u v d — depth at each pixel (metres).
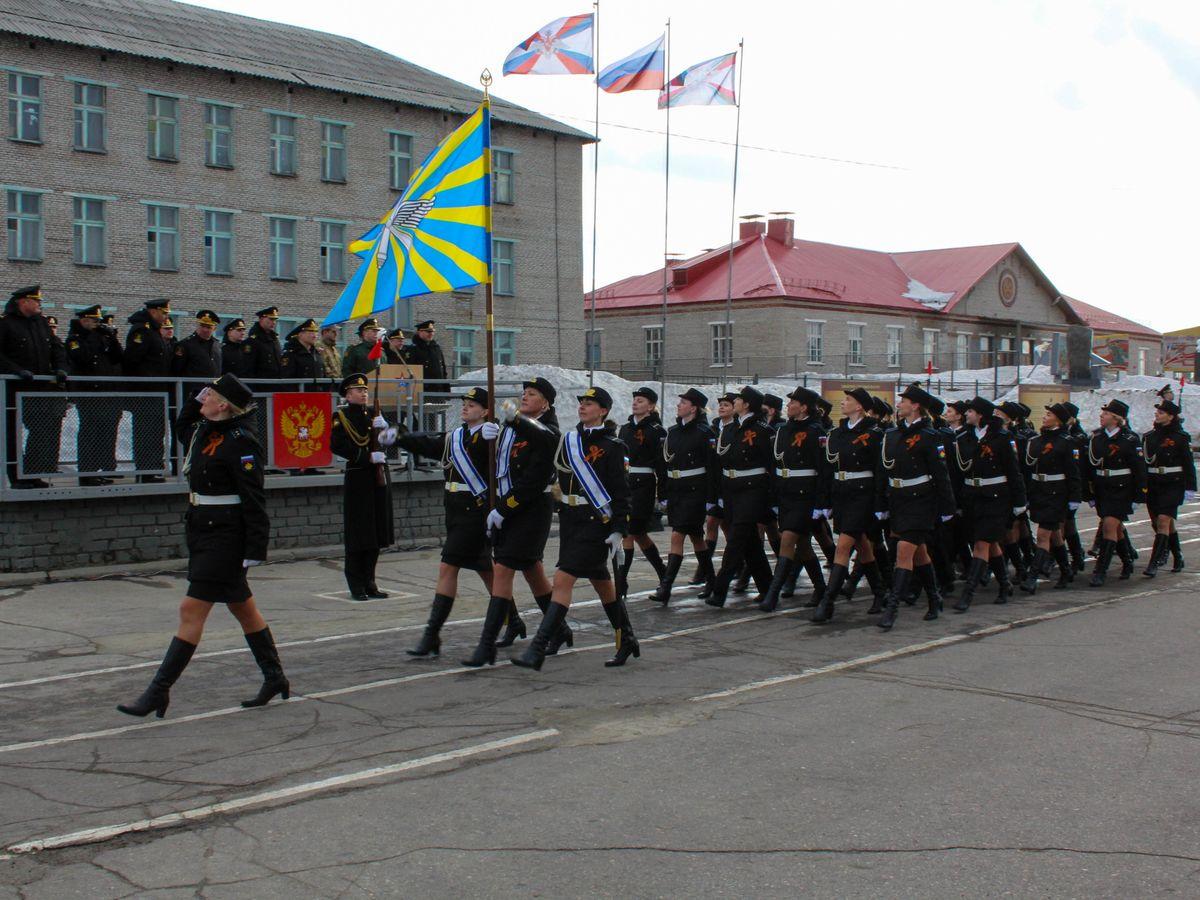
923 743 6.93
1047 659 9.39
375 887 4.82
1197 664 9.20
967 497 12.17
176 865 5.07
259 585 12.87
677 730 7.21
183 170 37.88
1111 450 13.84
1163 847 5.28
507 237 45.81
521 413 9.08
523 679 8.59
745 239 57.91
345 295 11.71
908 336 56.72
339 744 6.88
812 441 11.49
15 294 12.22
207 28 41.09
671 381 48.81
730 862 5.09
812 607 12.02
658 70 22.55
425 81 45.06
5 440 12.08
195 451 7.55
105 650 9.54
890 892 4.78
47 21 35.72
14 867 5.06
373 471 12.05
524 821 5.59
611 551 8.84
